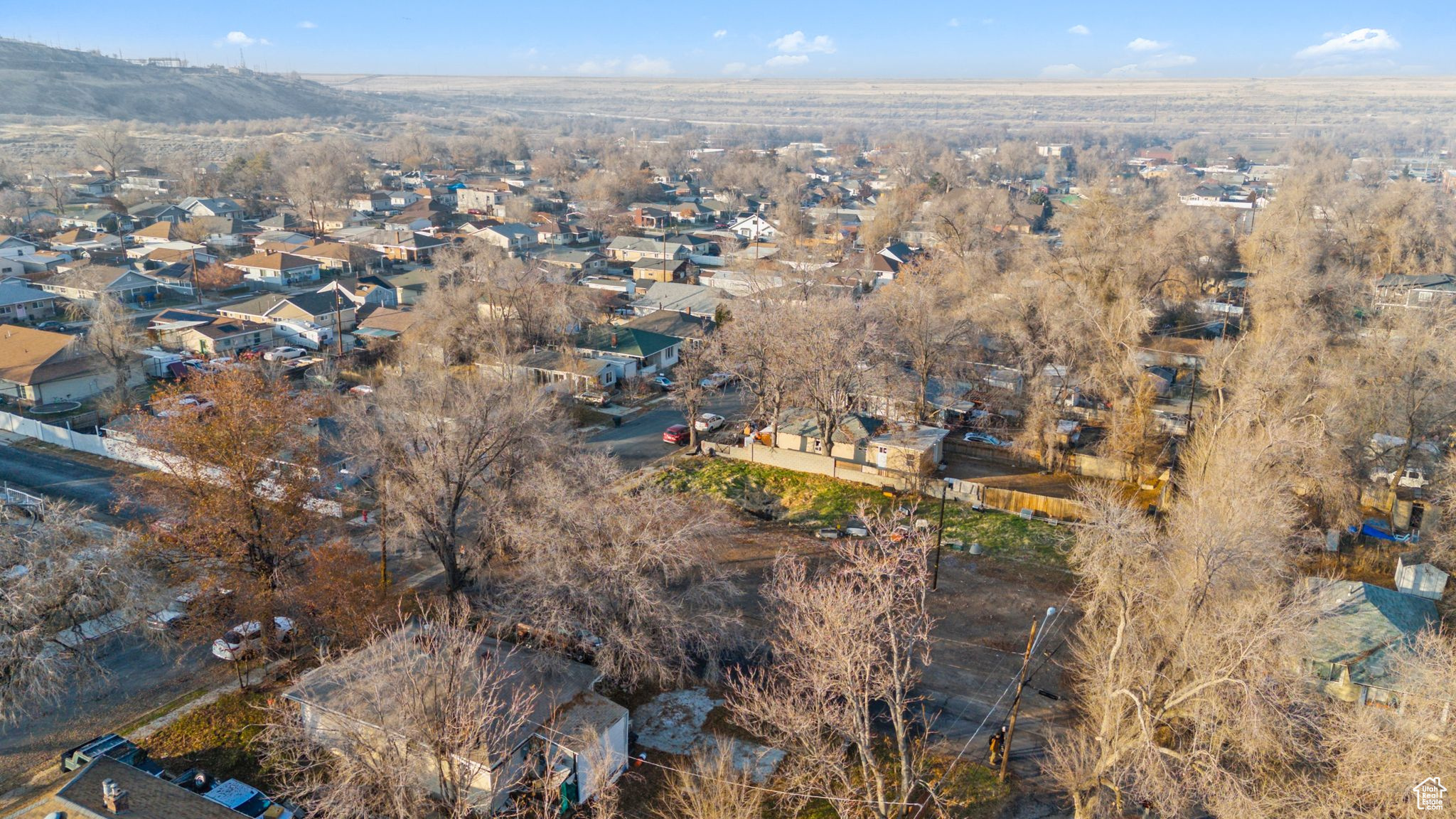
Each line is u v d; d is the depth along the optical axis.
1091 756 29.67
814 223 168.38
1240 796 24.53
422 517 39.44
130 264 116.94
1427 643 28.58
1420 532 48.47
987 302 76.38
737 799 28.06
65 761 30.89
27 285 96.62
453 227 159.00
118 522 49.88
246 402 39.31
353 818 25.42
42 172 196.62
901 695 27.05
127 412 64.06
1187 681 28.77
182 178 181.75
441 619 31.56
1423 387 51.59
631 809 29.53
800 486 57.03
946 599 43.53
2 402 69.25
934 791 30.25
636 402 74.12
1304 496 48.91
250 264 114.00
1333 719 28.05
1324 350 63.00
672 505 38.38
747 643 37.94
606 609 34.59
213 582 37.53
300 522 39.59
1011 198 181.12
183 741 32.56
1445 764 23.31
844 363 57.62
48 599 33.25
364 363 82.06
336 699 29.80
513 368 71.06
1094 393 67.94
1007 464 61.09
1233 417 49.31
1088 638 36.91
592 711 31.08
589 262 125.00
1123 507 42.16
